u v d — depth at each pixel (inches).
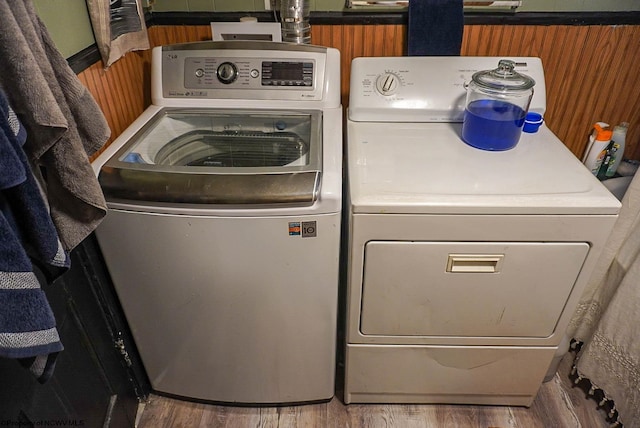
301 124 55.1
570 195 41.8
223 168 42.7
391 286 47.2
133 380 58.9
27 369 32.0
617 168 65.4
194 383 59.0
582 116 66.2
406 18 60.8
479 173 45.7
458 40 58.8
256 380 57.5
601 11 58.9
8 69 26.2
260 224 42.2
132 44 54.4
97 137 35.4
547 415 59.6
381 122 57.1
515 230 42.4
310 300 48.6
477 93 51.9
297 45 54.4
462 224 42.1
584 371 59.2
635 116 64.9
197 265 45.9
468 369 55.5
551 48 61.2
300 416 60.3
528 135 54.2
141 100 59.6
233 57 54.6
